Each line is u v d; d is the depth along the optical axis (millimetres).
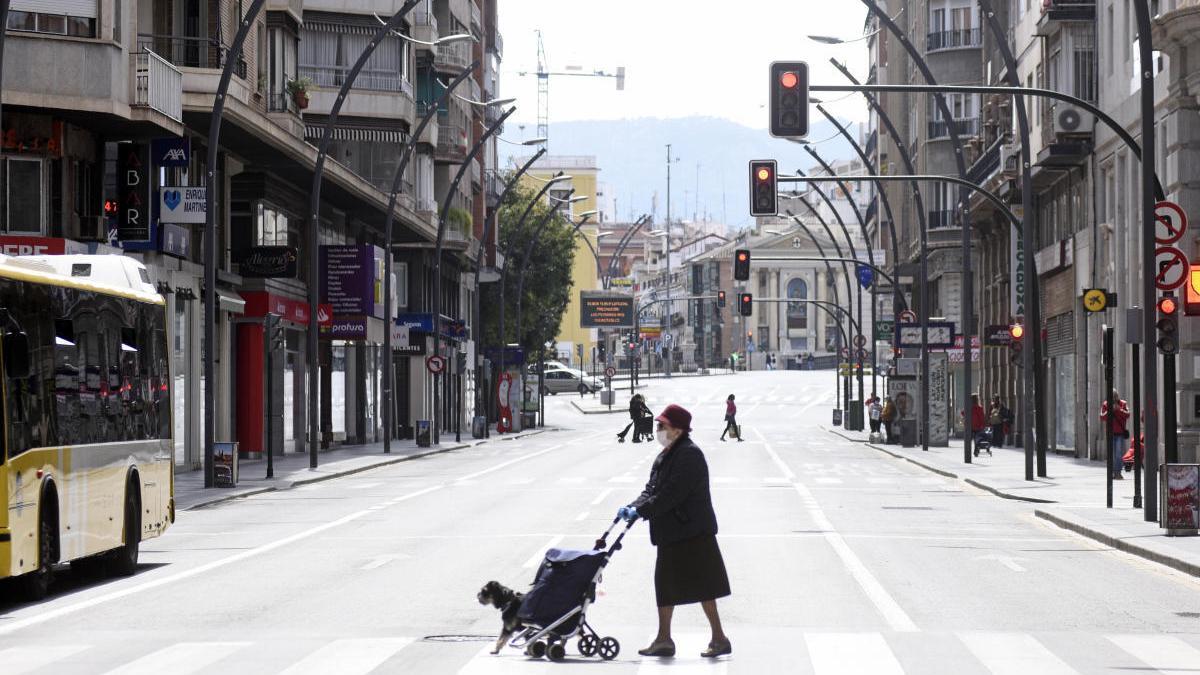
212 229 45812
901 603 20547
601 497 41906
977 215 86562
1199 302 31812
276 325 53562
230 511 38469
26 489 20656
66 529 22125
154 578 24078
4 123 43781
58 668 15383
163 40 52812
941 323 76062
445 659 15891
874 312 94438
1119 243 57750
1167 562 25719
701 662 15656
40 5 43375
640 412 88125
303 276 72500
